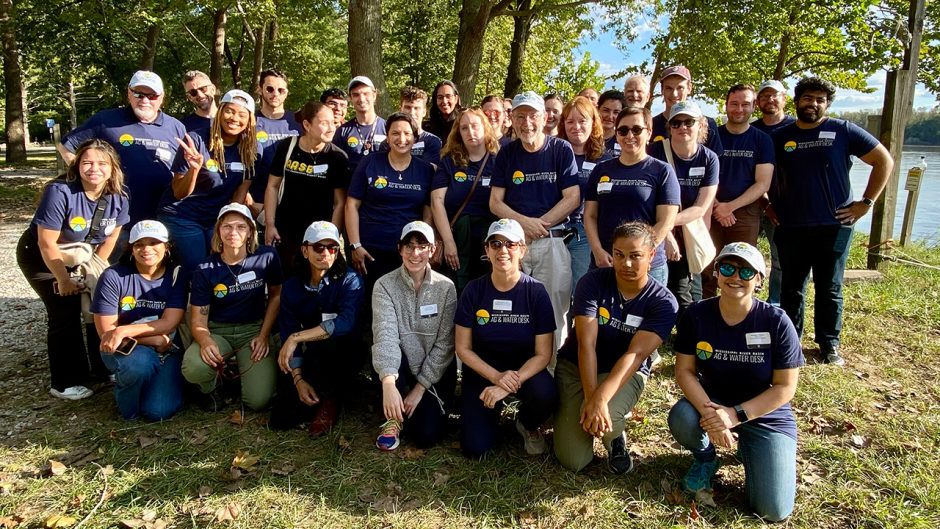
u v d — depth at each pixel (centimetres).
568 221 439
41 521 296
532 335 353
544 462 346
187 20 2055
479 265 462
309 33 2264
